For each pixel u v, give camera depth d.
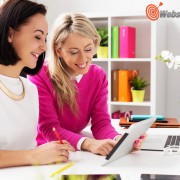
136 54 3.82
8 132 1.50
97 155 1.59
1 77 1.54
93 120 2.04
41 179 0.93
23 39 1.46
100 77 2.06
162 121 2.24
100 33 3.67
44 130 1.82
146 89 3.80
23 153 1.42
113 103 3.61
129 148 1.58
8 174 1.30
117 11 3.90
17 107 1.55
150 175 1.23
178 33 3.73
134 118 2.25
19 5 1.45
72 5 4.04
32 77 1.87
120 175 1.28
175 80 3.76
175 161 1.48
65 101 1.90
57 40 1.80
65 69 1.90
